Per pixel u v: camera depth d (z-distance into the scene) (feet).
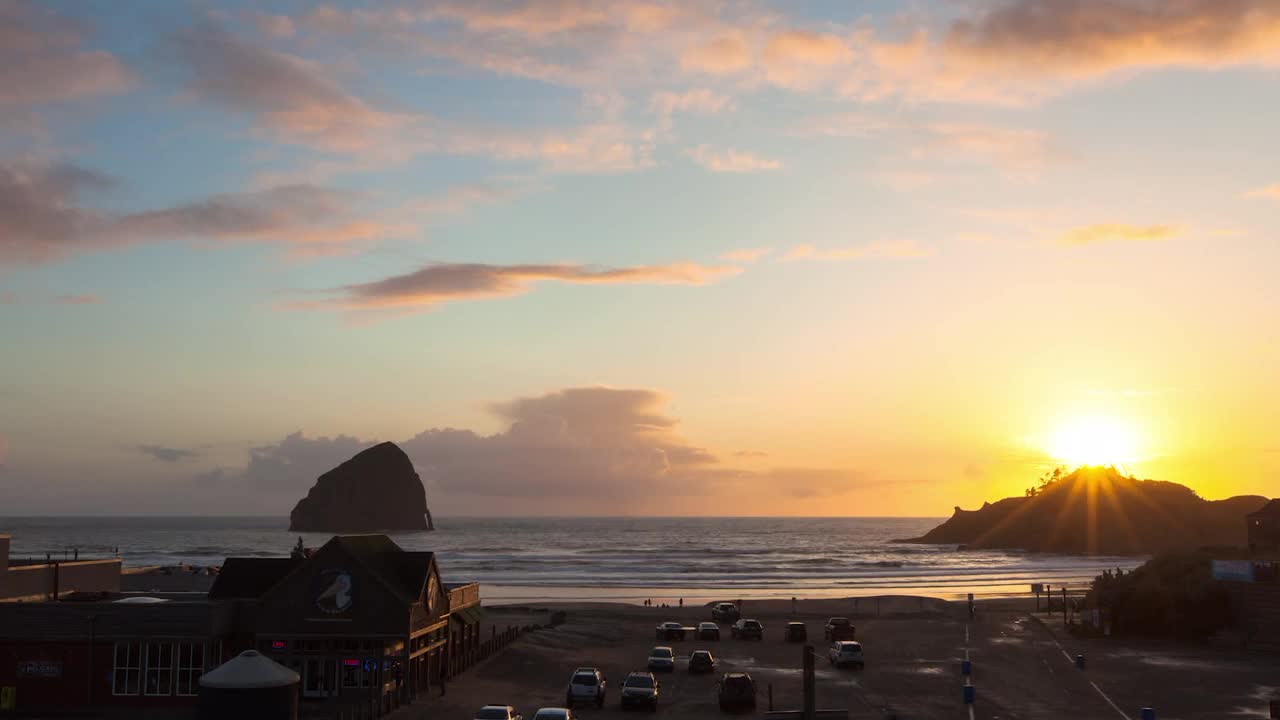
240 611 165.48
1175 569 296.30
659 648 213.66
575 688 166.81
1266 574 257.96
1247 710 171.53
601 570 652.89
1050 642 261.44
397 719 151.12
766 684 191.62
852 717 160.97
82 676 161.17
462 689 181.57
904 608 359.87
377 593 163.84
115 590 207.82
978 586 536.01
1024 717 162.91
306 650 162.81
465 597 207.41
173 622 161.07
